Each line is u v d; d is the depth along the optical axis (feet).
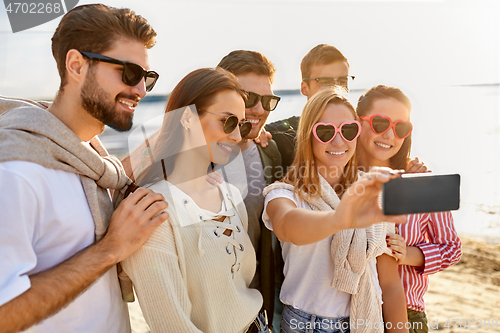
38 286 3.19
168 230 3.94
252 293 5.10
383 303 5.60
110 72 3.79
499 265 14.56
